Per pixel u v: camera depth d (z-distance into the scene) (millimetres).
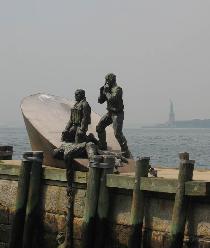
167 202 14312
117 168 17344
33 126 19312
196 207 13805
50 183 16703
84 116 17766
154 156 57188
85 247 15242
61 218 16422
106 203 15211
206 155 62031
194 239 13781
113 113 18953
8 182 17625
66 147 16906
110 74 18953
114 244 15234
